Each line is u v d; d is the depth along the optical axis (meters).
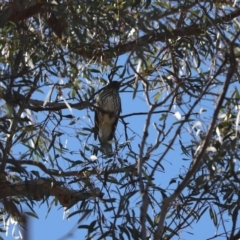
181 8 10.68
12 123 9.96
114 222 9.52
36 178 10.59
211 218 10.13
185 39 11.05
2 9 10.59
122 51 10.70
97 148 10.65
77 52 10.98
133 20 9.91
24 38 10.06
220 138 9.34
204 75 10.59
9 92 9.52
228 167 9.79
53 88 10.34
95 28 10.62
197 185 9.70
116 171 10.22
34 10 10.46
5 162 9.98
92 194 10.09
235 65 7.89
